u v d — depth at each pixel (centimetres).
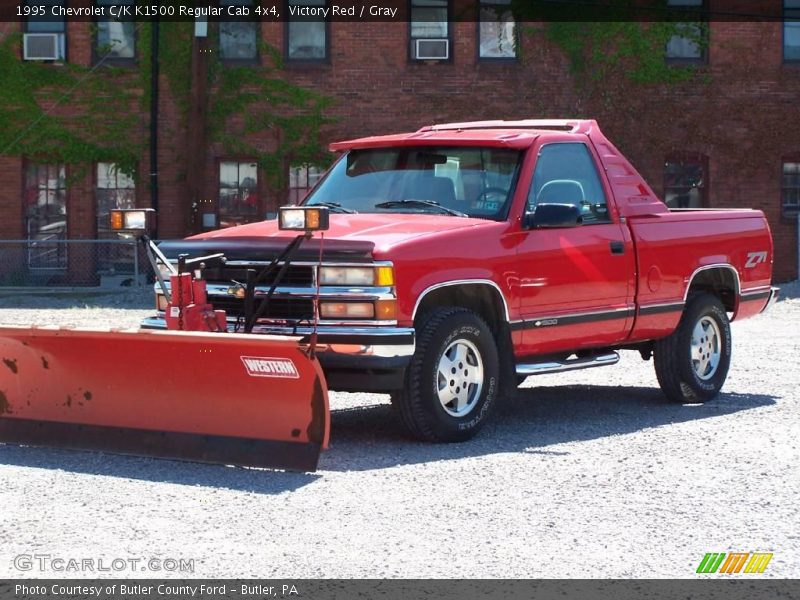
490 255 875
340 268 816
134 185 2900
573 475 757
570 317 938
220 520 641
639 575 551
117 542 600
